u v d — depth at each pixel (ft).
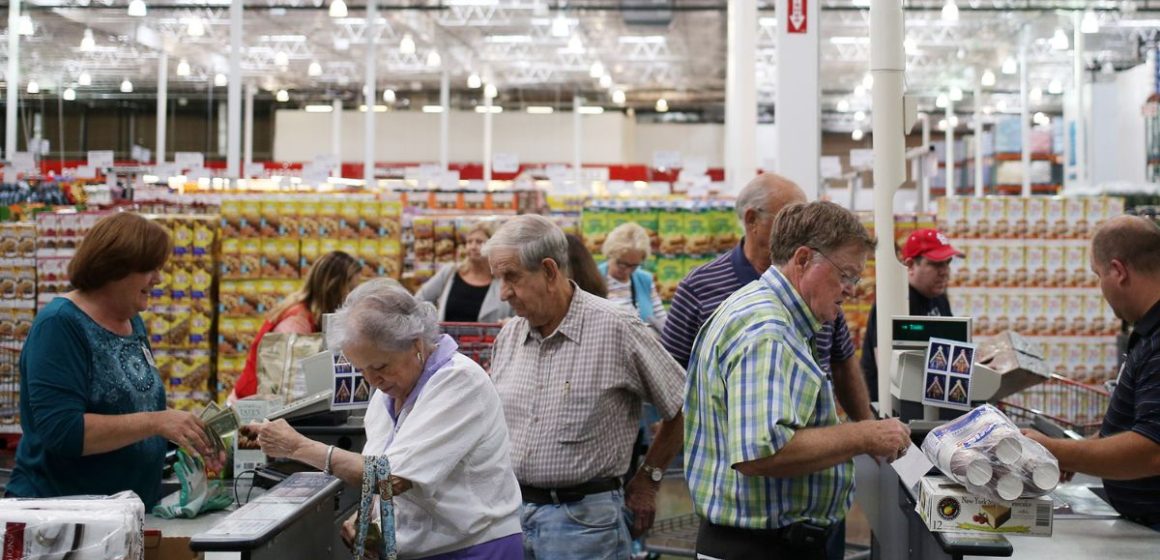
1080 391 21.35
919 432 12.06
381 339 9.25
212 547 8.66
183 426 10.93
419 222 29.63
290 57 68.23
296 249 27.61
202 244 27.27
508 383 12.00
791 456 8.82
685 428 10.11
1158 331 10.30
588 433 11.55
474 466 9.66
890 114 15.88
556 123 90.07
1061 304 29.14
